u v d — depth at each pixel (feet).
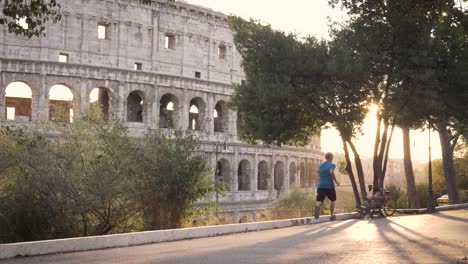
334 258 47.50
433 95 117.60
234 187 344.28
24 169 98.68
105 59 310.04
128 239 66.95
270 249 55.11
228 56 362.33
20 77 284.41
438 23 106.42
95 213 101.04
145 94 316.81
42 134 108.27
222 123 355.97
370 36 118.73
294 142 154.51
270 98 130.41
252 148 358.02
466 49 119.85
